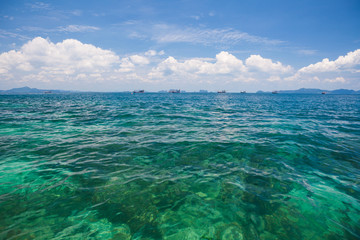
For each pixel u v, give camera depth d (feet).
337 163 20.36
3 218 11.05
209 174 17.35
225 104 121.60
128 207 12.39
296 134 33.32
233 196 13.75
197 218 11.42
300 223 11.02
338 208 12.47
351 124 44.32
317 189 14.88
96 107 88.48
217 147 25.54
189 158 21.47
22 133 33.12
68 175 16.88
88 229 10.40
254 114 64.49
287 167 19.20
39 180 15.90
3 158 20.98
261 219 11.34
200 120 49.19
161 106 98.22
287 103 139.85
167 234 10.18
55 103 118.11
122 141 28.37
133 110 74.33
